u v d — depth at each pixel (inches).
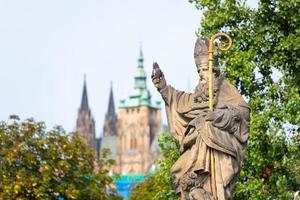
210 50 1225.4
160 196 2345.0
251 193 2118.6
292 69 2252.7
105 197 3818.9
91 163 3860.7
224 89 1226.0
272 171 2209.6
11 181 3595.0
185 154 1203.9
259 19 2292.1
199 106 1216.8
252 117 2172.7
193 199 1178.6
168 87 1232.8
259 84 2289.6
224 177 1180.5
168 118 1232.8
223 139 1179.3
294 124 2170.3
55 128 3823.8
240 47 2314.2
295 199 2150.6
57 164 3698.3
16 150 3651.6
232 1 2337.6
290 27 2269.9
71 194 3627.0
